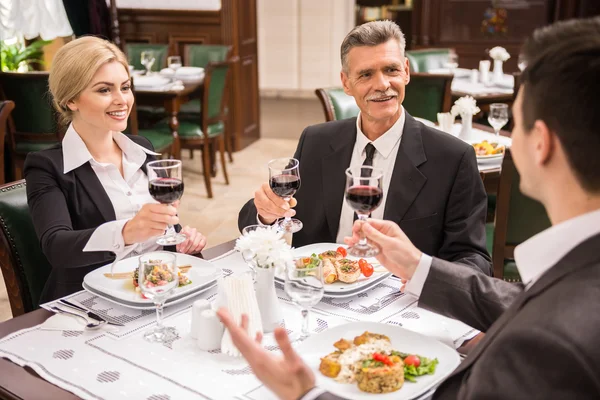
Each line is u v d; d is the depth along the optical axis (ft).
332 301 5.38
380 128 6.68
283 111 28.04
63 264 5.96
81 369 4.39
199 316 4.68
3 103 11.50
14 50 18.48
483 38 23.24
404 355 4.24
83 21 20.40
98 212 6.72
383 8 29.25
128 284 5.55
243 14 21.02
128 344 4.73
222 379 4.27
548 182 2.97
